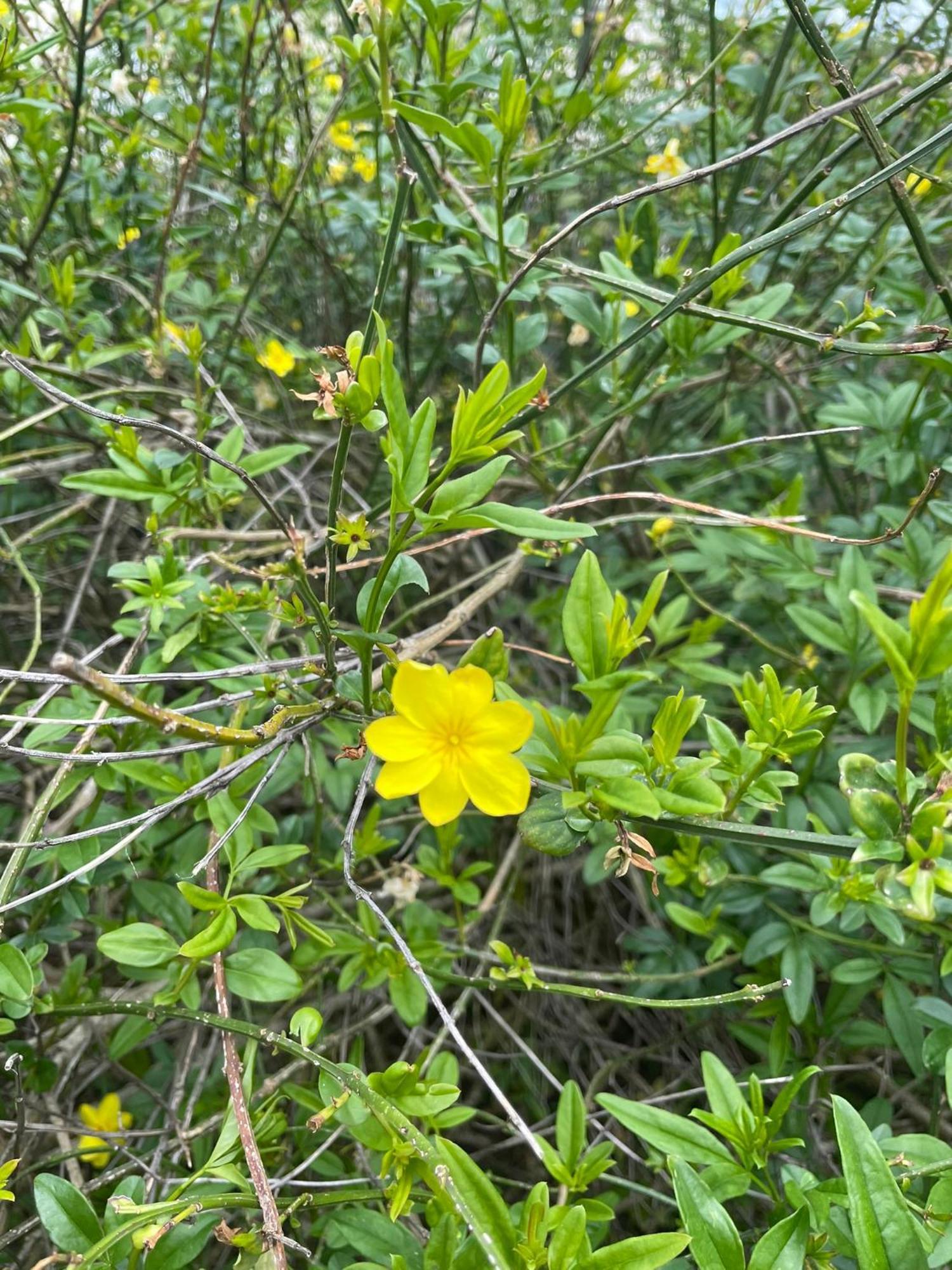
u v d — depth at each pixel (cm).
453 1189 22
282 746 29
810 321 60
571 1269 22
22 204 57
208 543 47
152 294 58
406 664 23
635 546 62
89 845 35
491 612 64
